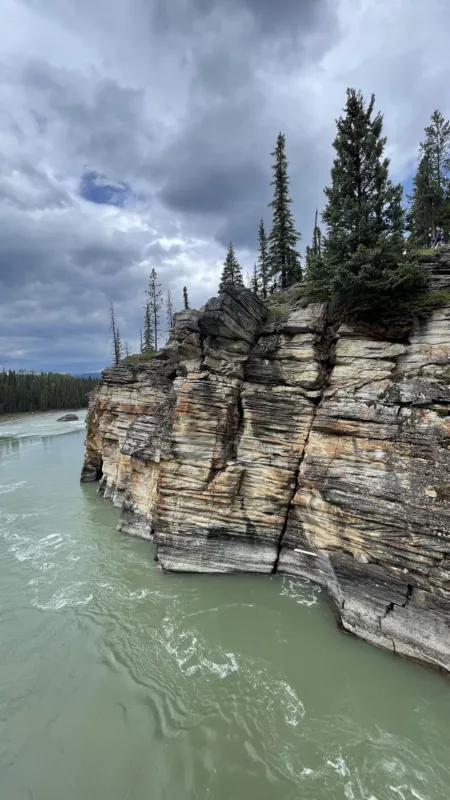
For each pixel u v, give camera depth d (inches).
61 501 1435.8
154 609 711.7
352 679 534.6
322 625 647.1
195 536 857.5
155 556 908.6
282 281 1467.8
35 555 956.6
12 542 1040.2
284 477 818.2
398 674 536.4
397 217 820.6
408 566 586.6
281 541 824.9
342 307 824.9
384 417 706.2
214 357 897.5
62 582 821.2
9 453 2559.1
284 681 536.1
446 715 473.4
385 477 660.7
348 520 668.1
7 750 451.8
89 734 469.4
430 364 719.1
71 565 898.1
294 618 668.1
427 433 655.8
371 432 708.7
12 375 5728.3
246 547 833.5
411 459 653.9
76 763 435.5
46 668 577.3
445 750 431.5
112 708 504.4
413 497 615.5
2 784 413.1
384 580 616.7
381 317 779.4
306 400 826.2
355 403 746.2
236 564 824.9
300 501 792.9
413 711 481.7
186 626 660.1
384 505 635.5
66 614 706.8
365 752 433.1
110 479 1501.0
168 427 947.3
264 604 712.4
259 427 859.4
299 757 430.6
